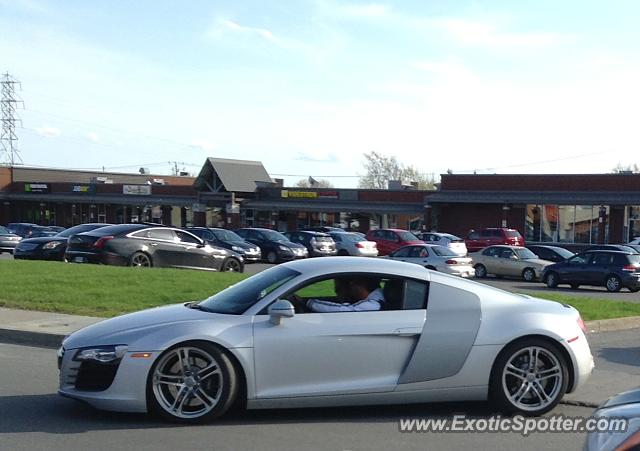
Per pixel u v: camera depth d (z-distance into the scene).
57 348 9.82
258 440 5.64
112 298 13.09
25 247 24.23
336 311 6.39
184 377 6.01
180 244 20.28
